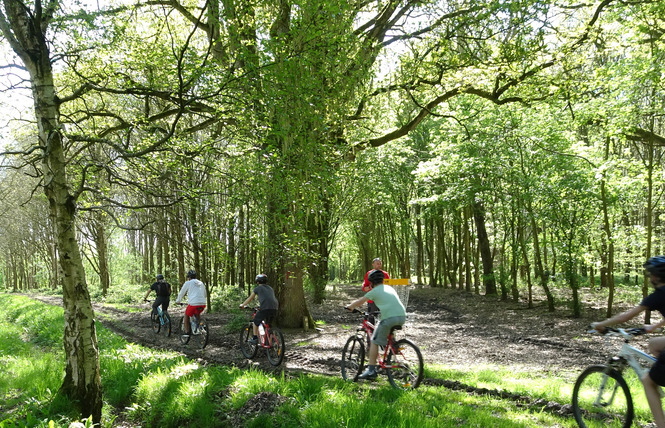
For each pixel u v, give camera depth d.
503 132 18.28
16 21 5.95
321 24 7.64
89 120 10.91
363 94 12.71
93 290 37.66
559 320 16.34
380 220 34.41
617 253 20.73
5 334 14.19
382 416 5.07
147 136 7.86
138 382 7.30
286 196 7.30
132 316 20.52
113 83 7.96
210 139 7.39
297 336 13.70
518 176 18.36
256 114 7.05
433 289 31.58
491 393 6.79
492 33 12.80
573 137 17.14
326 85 8.20
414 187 29.56
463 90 13.65
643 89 13.48
